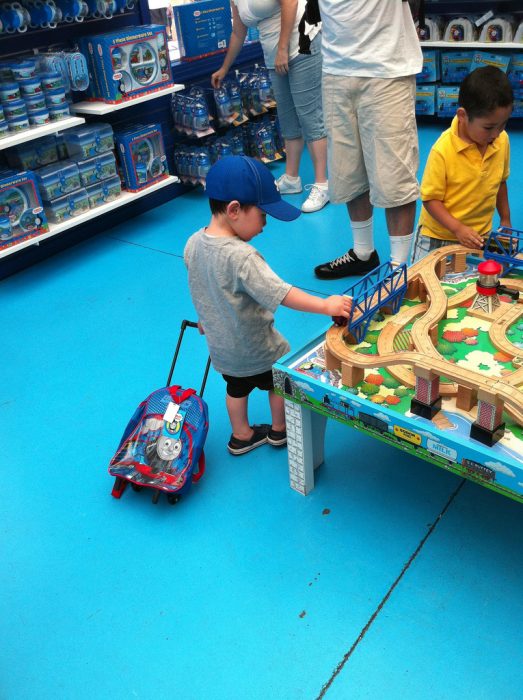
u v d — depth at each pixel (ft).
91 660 6.15
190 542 7.23
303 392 6.65
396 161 10.17
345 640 6.08
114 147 14.58
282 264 13.01
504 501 7.34
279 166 18.29
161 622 6.42
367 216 11.62
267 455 8.32
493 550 6.78
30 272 13.70
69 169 13.44
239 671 5.92
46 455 8.69
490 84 7.46
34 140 13.29
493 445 5.49
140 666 6.06
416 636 6.05
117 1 13.94
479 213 8.84
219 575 6.82
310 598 6.49
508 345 6.42
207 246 6.57
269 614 6.38
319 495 7.64
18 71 12.14
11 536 7.52
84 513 7.75
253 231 6.63
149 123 15.97
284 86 14.69
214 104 17.08
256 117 18.70
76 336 11.27
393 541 6.98
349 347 6.84
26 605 6.72
